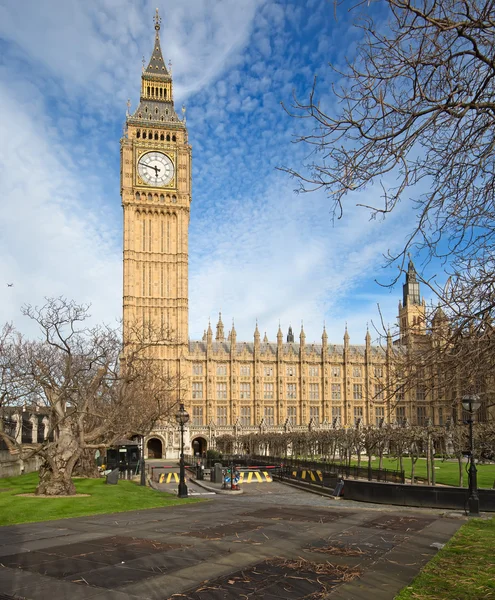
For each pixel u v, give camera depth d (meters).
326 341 130.75
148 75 126.50
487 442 45.16
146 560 17.50
